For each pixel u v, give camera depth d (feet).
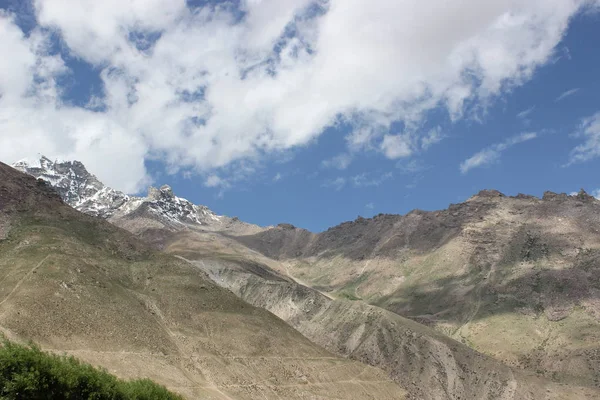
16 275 431.02
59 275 441.27
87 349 380.17
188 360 433.07
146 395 266.57
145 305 481.05
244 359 474.90
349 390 513.45
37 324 376.07
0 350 228.02
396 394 555.28
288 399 451.12
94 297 440.86
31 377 222.48
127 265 545.44
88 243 550.77
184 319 489.67
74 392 237.25
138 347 414.21
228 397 404.77
